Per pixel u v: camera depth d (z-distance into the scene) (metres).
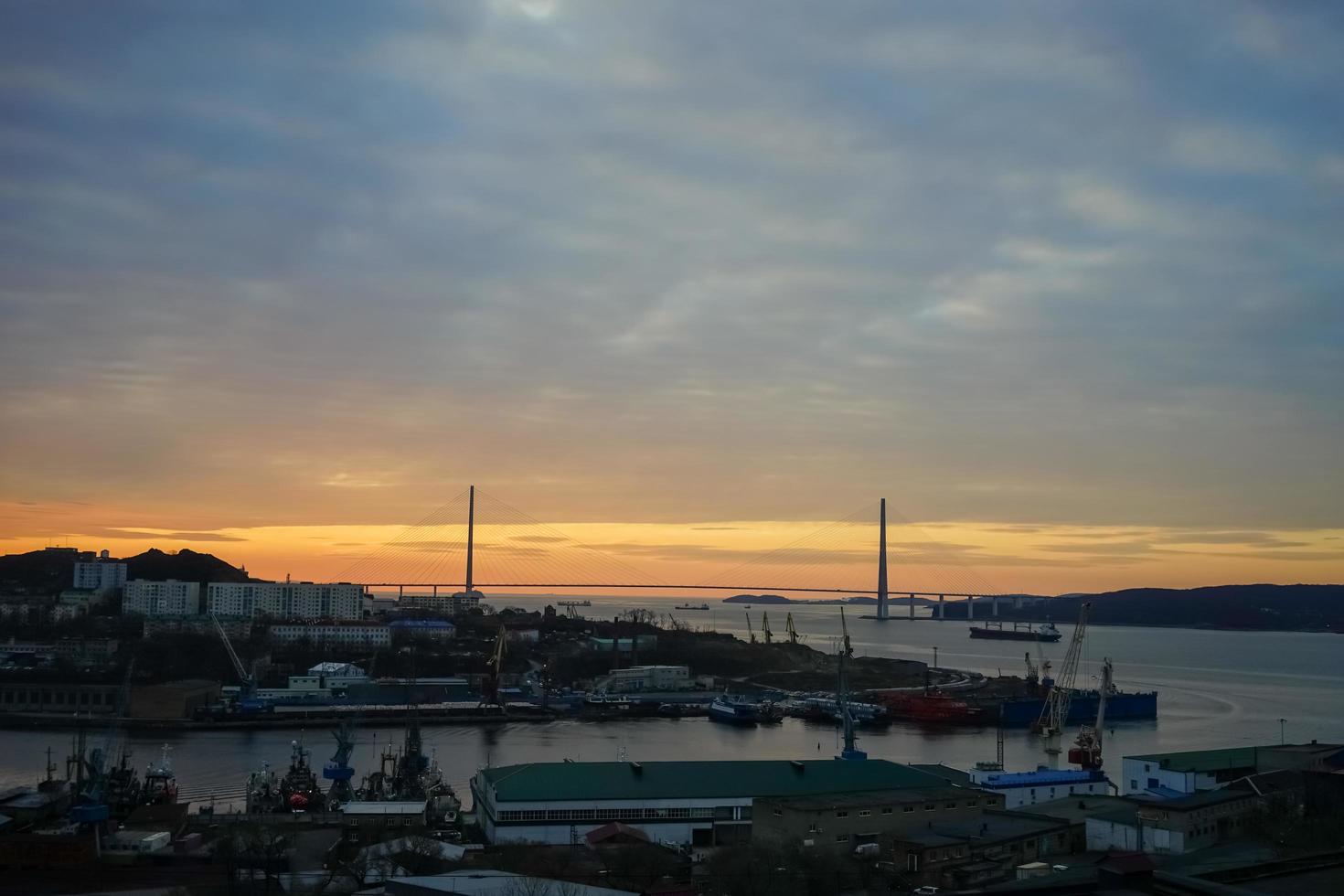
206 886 135.62
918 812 154.25
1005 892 54.59
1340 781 151.75
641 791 163.25
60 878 140.75
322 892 124.50
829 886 125.62
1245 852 127.38
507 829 158.50
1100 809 156.12
